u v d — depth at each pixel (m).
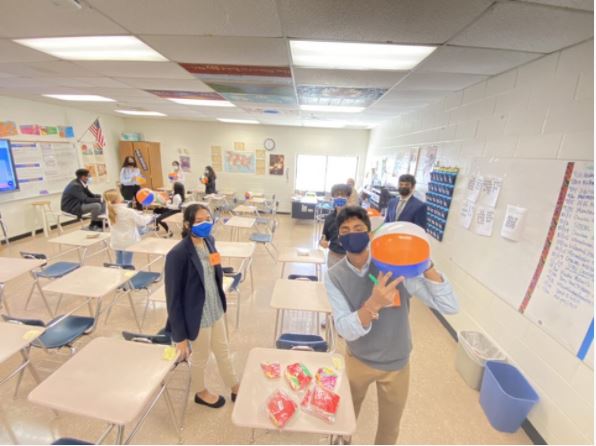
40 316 2.78
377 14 1.47
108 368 1.29
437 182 3.21
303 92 3.42
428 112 3.71
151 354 1.39
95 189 6.61
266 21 1.62
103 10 1.55
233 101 4.28
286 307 1.90
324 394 1.14
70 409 1.08
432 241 3.30
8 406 1.82
